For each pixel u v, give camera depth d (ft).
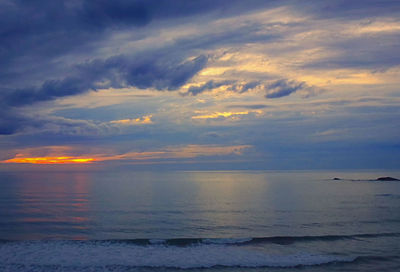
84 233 75.15
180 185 255.29
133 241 63.98
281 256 54.80
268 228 81.35
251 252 57.36
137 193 178.19
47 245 60.18
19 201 136.46
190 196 162.20
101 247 59.47
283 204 129.49
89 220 91.25
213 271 47.21
